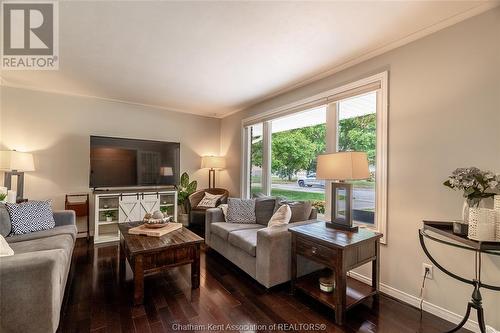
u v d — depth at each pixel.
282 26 2.05
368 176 2.16
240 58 2.64
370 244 2.13
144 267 2.14
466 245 1.54
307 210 2.90
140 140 4.37
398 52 2.28
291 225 2.54
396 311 2.04
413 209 2.14
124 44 2.38
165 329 1.77
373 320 1.92
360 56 2.55
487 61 1.77
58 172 3.89
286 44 2.34
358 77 2.63
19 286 1.47
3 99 3.54
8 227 2.46
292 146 3.66
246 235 2.72
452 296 1.90
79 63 2.82
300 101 3.35
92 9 1.85
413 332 1.78
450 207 1.93
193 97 4.08
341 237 2.05
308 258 2.15
